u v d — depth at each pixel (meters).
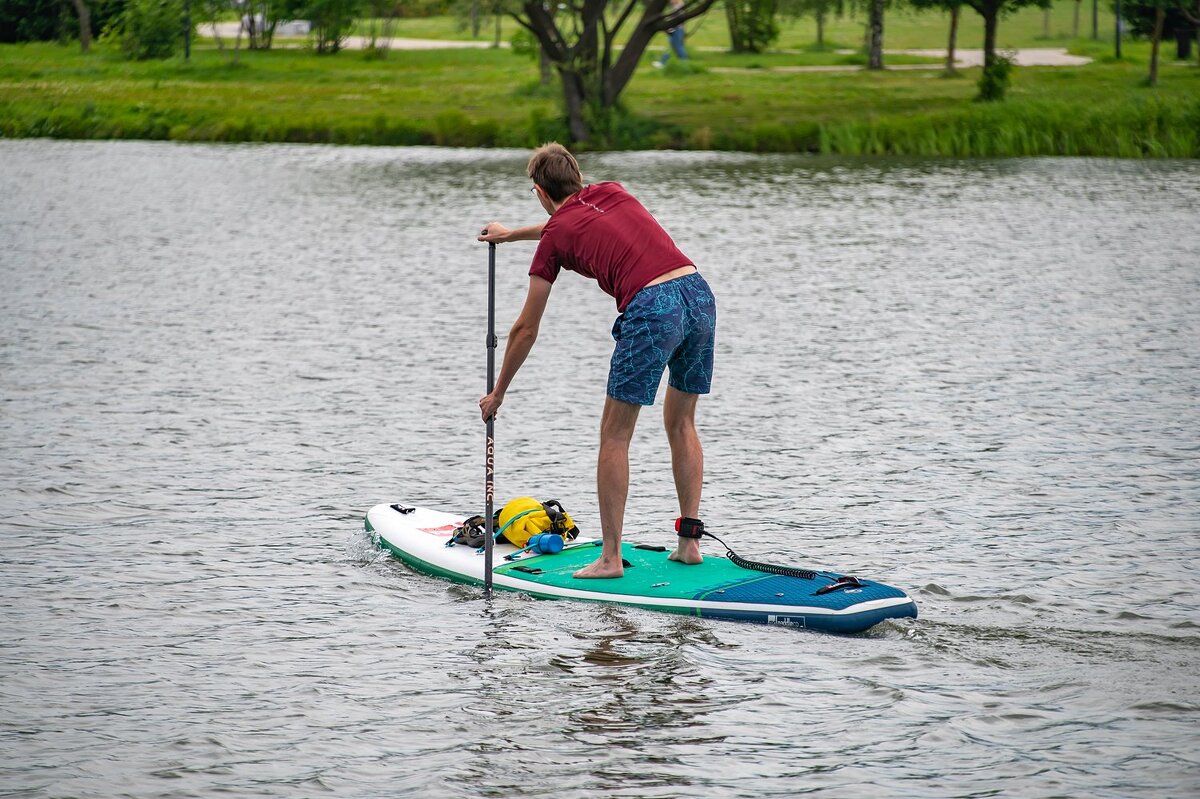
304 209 40.97
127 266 30.30
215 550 11.80
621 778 7.48
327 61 96.94
